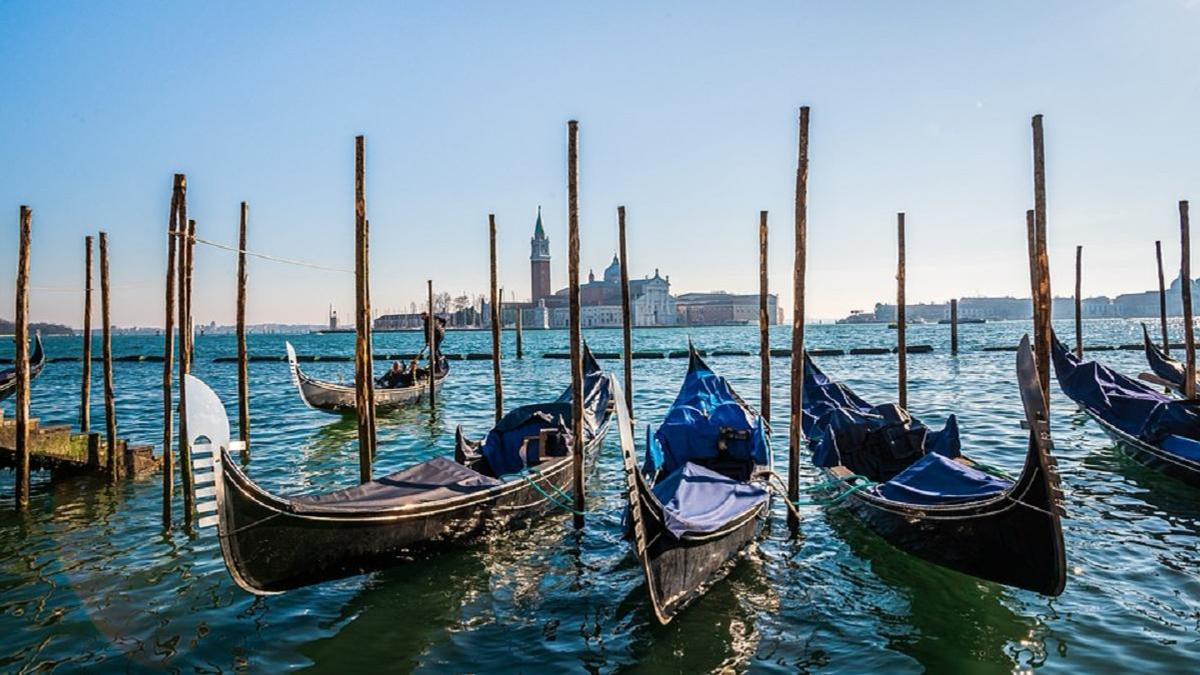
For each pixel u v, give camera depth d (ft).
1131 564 28.71
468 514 31.12
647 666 22.38
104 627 25.04
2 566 30.14
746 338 328.49
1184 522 33.58
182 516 36.60
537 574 29.53
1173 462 39.17
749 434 38.73
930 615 25.32
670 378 120.57
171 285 35.45
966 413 69.82
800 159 33.63
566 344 291.17
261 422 72.18
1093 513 35.09
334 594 27.71
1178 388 69.41
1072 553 29.96
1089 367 51.75
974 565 26.61
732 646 23.54
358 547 27.43
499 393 57.31
